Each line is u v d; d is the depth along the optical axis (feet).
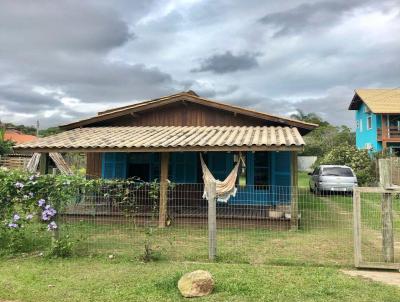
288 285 18.62
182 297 17.24
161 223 36.35
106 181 26.20
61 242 24.62
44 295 17.49
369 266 21.94
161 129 47.60
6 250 25.22
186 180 46.68
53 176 25.67
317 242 29.60
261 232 33.91
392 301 16.80
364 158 83.15
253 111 48.01
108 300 16.92
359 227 22.30
